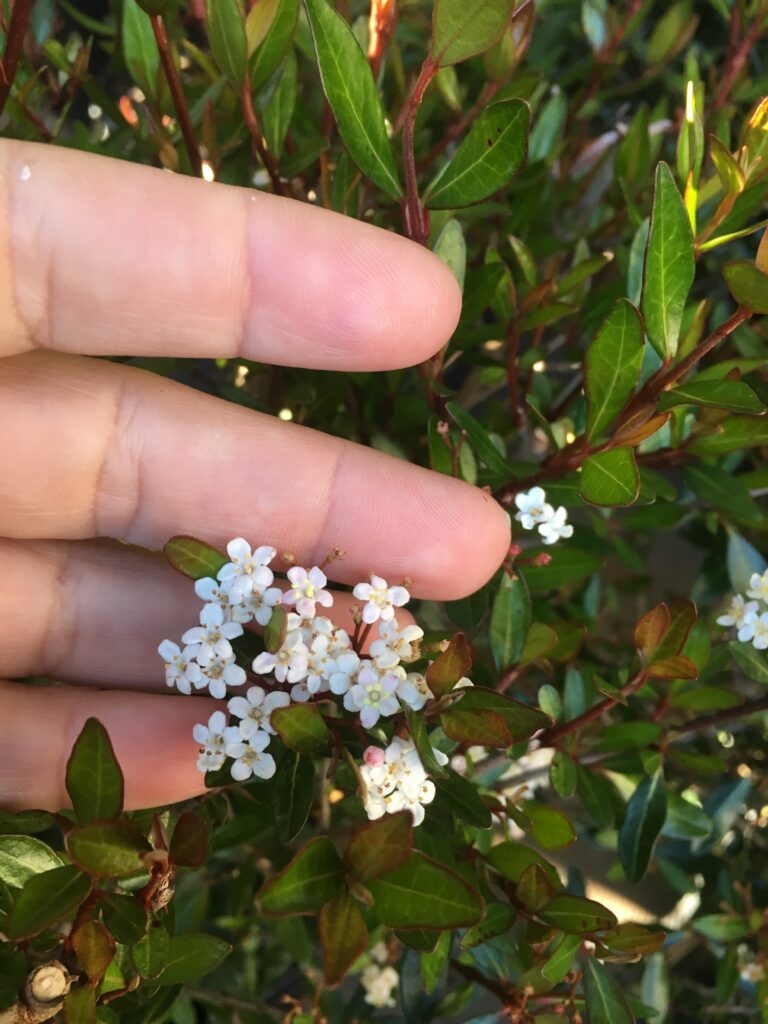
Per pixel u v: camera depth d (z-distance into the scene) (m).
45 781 0.10
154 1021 0.09
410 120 0.08
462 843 0.10
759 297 0.08
